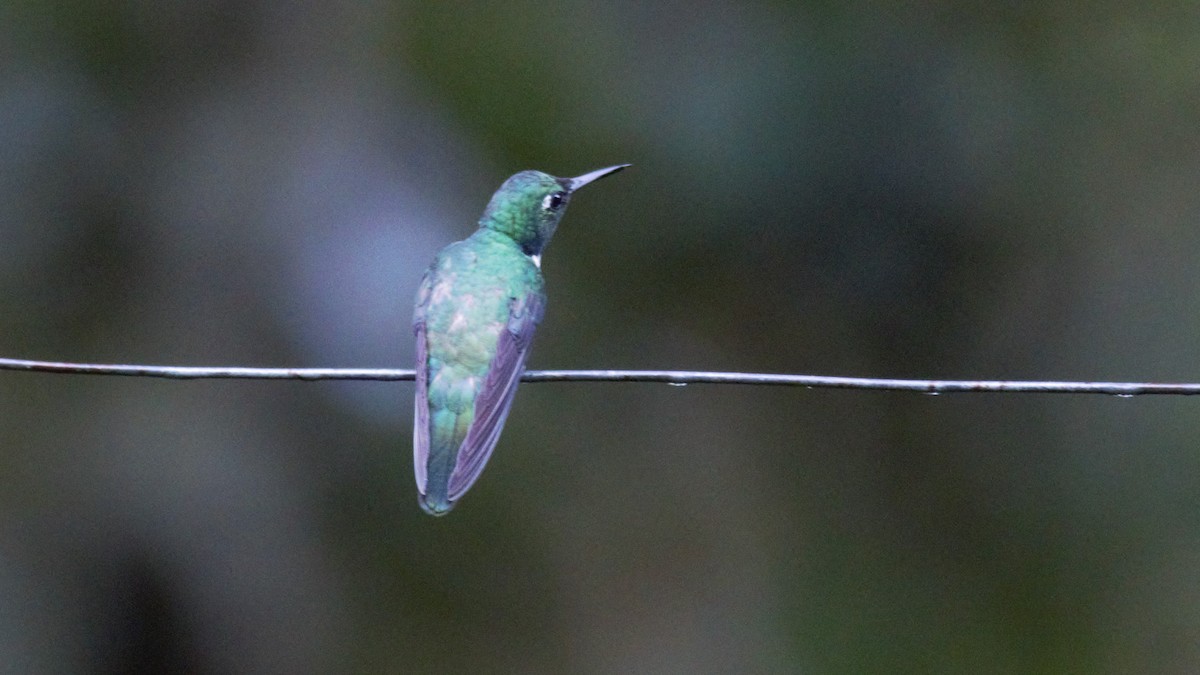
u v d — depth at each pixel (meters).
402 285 13.71
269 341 13.59
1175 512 14.70
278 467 13.48
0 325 13.25
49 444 13.15
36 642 12.71
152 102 13.99
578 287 14.31
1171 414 14.80
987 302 14.56
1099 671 14.21
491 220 9.24
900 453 14.98
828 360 14.58
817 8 14.17
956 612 14.58
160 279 13.67
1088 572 14.66
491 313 8.27
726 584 14.25
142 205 13.77
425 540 13.75
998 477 15.02
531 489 14.20
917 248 14.32
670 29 14.34
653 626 13.97
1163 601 14.44
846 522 14.73
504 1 14.44
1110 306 14.62
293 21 14.22
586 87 14.25
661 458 14.58
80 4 13.81
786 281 14.46
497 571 13.85
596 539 14.12
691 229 14.25
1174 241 14.52
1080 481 14.95
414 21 14.38
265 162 13.93
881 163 14.08
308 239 13.75
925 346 14.62
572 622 13.83
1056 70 14.39
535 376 8.20
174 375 7.23
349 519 13.66
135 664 12.97
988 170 14.26
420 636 13.56
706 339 14.46
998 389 7.18
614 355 14.30
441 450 7.81
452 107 14.25
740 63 14.13
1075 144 14.44
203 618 13.08
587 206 14.23
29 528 12.91
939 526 14.88
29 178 13.56
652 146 14.15
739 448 14.77
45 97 13.71
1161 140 14.46
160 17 13.97
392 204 13.87
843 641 14.15
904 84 14.04
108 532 13.01
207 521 13.18
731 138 14.05
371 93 14.16
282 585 13.25
